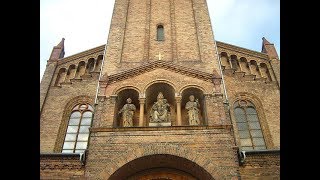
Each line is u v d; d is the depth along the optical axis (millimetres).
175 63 24250
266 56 29078
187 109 21688
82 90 26531
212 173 18031
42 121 24734
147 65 23266
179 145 19031
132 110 21594
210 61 25391
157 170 19797
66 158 20656
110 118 20781
